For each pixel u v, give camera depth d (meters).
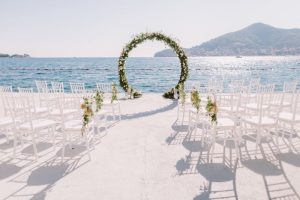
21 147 5.31
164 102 10.66
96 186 3.66
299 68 55.97
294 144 5.23
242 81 7.36
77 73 45.25
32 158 4.73
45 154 4.92
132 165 4.34
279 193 3.41
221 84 7.52
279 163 4.34
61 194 3.47
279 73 42.56
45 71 50.69
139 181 3.79
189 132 6.20
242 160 4.49
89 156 4.60
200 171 4.08
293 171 4.03
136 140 5.64
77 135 6.10
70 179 3.89
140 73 46.22
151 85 28.05
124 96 12.48
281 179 3.79
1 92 6.29
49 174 4.07
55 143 5.56
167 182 3.74
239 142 5.25
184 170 4.12
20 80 32.88
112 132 6.30
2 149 5.23
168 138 5.75
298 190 3.48
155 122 7.23
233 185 3.63
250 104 6.70
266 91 6.23
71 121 5.02
